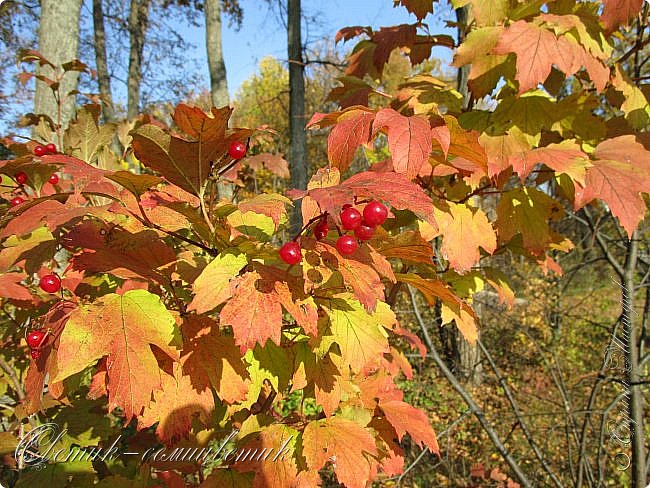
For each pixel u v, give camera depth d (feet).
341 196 0.61
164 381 0.78
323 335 0.82
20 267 1.13
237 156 0.77
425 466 2.45
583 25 0.96
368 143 0.86
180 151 0.73
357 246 0.78
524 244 1.09
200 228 0.83
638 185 0.91
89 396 0.73
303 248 0.74
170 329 0.72
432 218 0.62
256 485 0.82
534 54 0.92
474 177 1.04
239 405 0.85
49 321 0.80
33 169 1.04
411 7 1.19
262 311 0.69
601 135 1.07
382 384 1.07
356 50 1.40
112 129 1.31
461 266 1.01
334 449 0.84
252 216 0.94
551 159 0.95
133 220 0.89
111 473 1.15
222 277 0.71
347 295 0.83
